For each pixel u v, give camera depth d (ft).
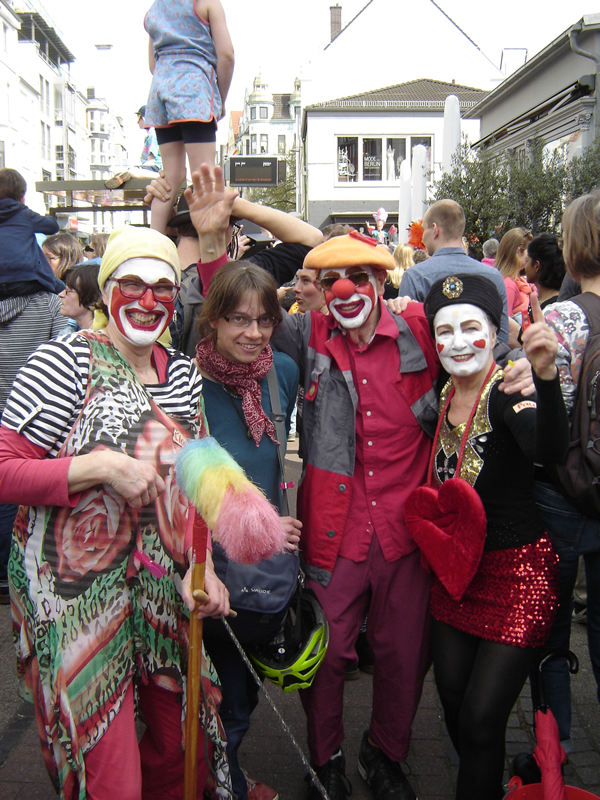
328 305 8.39
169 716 7.13
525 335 6.57
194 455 5.94
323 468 8.51
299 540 8.64
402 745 8.50
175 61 11.73
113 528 6.46
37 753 9.51
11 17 116.88
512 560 7.39
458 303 7.51
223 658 8.06
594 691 10.93
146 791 7.44
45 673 6.32
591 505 7.50
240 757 9.55
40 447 6.35
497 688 7.23
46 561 6.35
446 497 7.46
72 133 171.73
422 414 8.45
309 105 103.91
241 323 7.66
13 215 13.78
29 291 13.83
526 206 37.27
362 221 106.22
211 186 8.34
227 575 7.54
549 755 7.00
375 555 8.39
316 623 8.21
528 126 48.26
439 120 104.37
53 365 6.37
